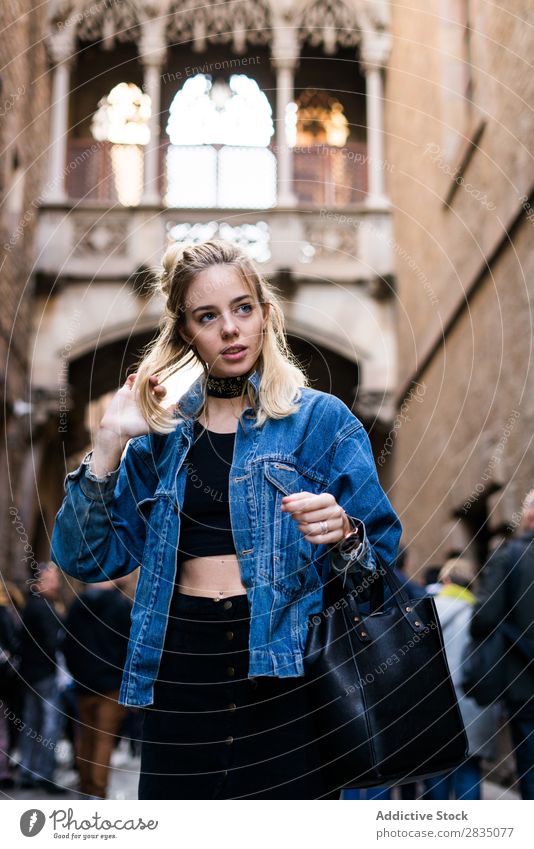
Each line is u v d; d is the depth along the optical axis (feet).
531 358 21.71
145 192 38.52
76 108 42.06
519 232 22.75
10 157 32.42
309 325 37.76
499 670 12.94
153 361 5.80
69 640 17.38
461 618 15.01
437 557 31.48
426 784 14.49
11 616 21.89
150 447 5.78
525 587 12.94
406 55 38.11
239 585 5.40
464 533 28.32
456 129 30.37
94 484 5.50
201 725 5.27
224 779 5.23
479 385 26.81
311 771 5.22
